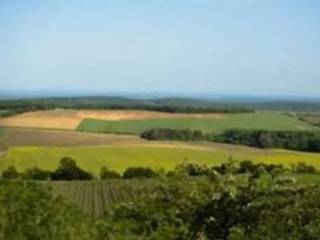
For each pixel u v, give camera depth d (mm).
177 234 22828
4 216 14492
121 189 54219
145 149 100250
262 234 20250
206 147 107625
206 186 25156
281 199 21562
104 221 18453
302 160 93375
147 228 23109
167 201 25391
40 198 16031
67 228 15562
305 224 20094
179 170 27766
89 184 65750
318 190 21906
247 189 23125
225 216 23297
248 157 96125
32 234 14531
